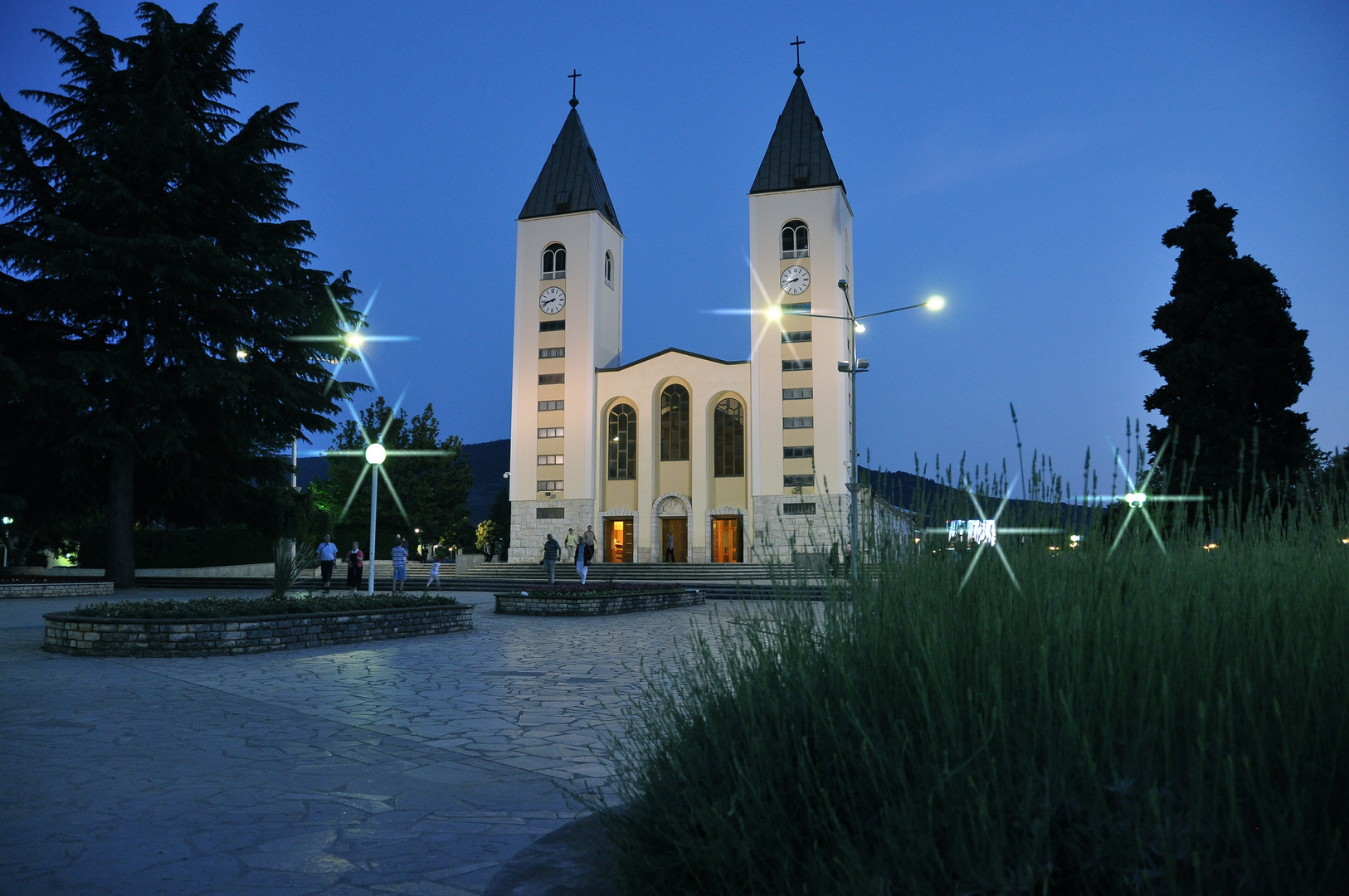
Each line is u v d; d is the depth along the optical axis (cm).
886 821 222
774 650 342
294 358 3181
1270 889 184
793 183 4847
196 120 3166
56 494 2927
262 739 702
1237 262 2952
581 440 4931
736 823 266
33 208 2911
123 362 2761
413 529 5262
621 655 1320
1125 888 198
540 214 5175
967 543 355
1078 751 219
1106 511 348
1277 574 286
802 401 4666
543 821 496
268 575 4247
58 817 489
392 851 442
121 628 1223
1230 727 206
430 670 1140
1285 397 2808
